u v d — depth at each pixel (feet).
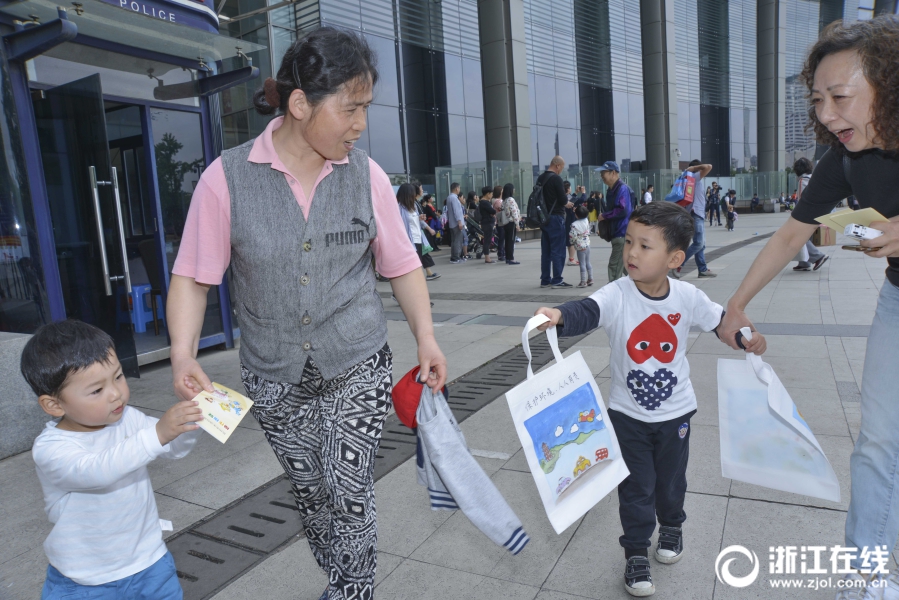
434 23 53.72
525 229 60.85
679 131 90.12
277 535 8.67
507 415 12.75
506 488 9.68
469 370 16.06
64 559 5.27
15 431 11.94
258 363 5.76
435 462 5.64
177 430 4.91
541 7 65.26
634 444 6.93
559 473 5.94
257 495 9.89
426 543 8.31
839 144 5.94
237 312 5.92
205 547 8.42
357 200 5.72
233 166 5.47
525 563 7.74
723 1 95.96
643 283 6.86
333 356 5.68
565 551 7.95
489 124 59.98
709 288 25.23
